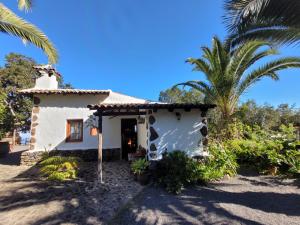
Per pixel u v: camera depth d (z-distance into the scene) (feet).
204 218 16.25
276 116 89.66
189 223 15.53
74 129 44.65
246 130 42.42
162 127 31.32
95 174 31.76
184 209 18.08
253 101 88.48
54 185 26.07
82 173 32.48
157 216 16.83
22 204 19.74
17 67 97.14
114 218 16.58
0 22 20.98
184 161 26.96
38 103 44.16
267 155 30.73
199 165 27.27
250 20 16.31
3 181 28.19
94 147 44.34
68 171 29.71
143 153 35.99
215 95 40.22
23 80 96.32
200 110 32.65
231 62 35.88
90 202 20.12
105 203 19.83
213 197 20.92
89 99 45.91
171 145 31.07
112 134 45.32
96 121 44.96
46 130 43.50
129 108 29.55
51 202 20.18
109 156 44.50
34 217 16.85
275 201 19.30
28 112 98.84
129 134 47.32
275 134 39.73
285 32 17.29
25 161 41.04
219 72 36.73
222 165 28.30
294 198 19.85
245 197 20.66
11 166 39.60
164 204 19.35
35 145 42.68
